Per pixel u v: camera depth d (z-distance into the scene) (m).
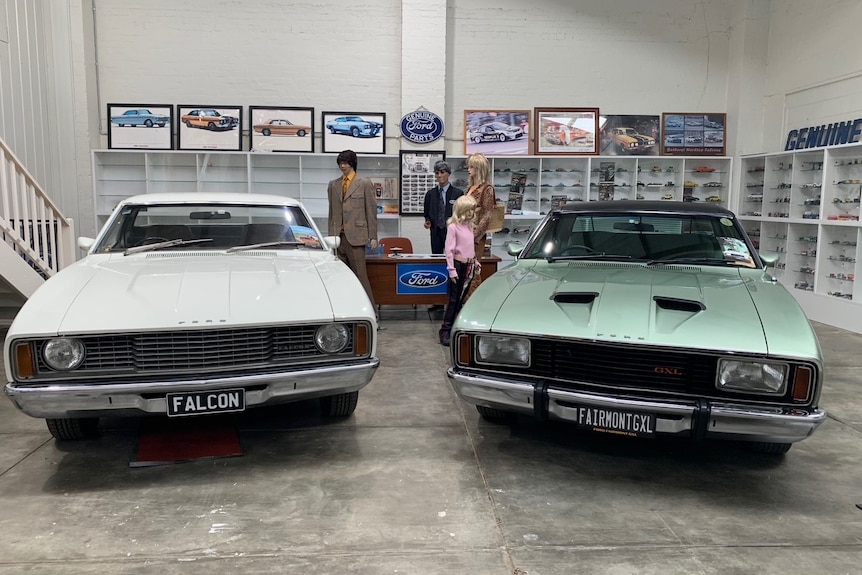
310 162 8.52
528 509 2.53
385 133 8.51
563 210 4.06
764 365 2.48
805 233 7.32
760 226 8.13
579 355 2.72
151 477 2.79
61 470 2.86
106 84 8.17
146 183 8.22
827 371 4.76
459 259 5.10
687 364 2.57
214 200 3.98
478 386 2.86
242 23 8.24
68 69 7.85
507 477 2.82
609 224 3.89
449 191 7.05
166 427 3.39
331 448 3.14
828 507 2.57
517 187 8.70
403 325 6.37
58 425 3.07
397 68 8.48
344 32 8.38
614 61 8.76
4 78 6.88
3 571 2.06
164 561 2.13
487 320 2.91
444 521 2.42
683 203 4.03
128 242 3.68
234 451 3.05
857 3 6.89
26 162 7.26
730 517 2.48
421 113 8.27
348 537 2.29
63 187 7.98
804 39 7.75
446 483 2.75
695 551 2.22
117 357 2.67
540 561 2.15
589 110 8.67
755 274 3.40
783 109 8.20
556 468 2.93
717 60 8.86
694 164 8.94
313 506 2.53
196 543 2.24
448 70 8.62
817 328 6.47
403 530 2.35
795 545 2.27
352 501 2.57
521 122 8.66
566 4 8.62
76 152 8.01
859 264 6.28
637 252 3.76
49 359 2.59
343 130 8.40
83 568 2.08
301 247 3.85
